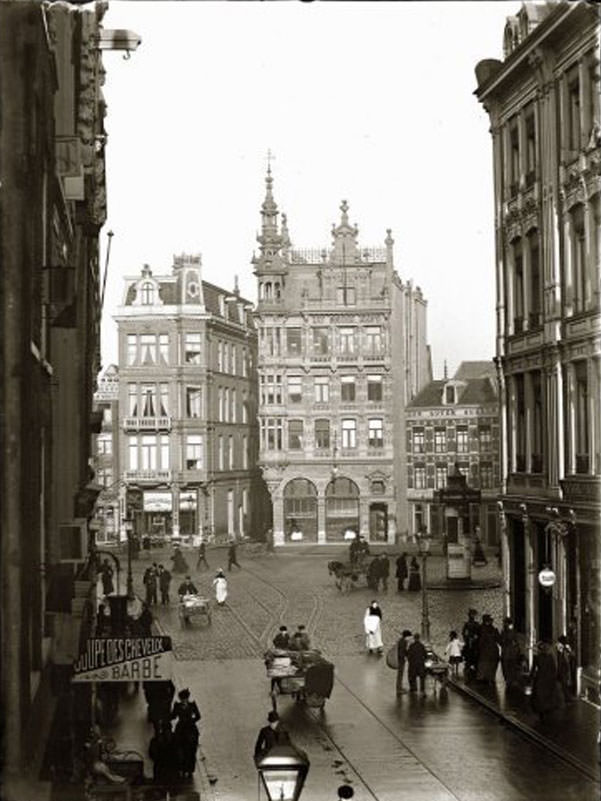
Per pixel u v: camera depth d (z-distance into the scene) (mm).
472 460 67625
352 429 70000
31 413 14898
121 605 29125
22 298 13945
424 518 68688
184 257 68312
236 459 73062
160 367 67312
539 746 21000
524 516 30781
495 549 63906
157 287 67812
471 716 24234
